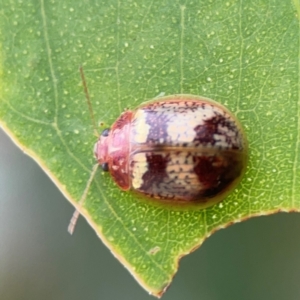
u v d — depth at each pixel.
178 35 0.07
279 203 0.07
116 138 0.07
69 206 0.07
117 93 0.07
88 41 0.07
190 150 0.07
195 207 0.07
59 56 0.07
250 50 0.07
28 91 0.07
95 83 0.07
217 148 0.07
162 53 0.07
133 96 0.07
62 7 0.07
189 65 0.07
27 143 0.07
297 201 0.07
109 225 0.07
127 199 0.07
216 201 0.07
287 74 0.07
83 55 0.07
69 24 0.07
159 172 0.07
